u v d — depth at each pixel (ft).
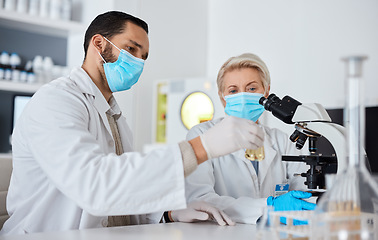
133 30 5.57
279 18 14.38
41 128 4.25
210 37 16.88
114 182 3.76
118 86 5.63
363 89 2.79
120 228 4.00
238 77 6.43
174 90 14.30
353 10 12.36
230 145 3.84
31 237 3.44
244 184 6.38
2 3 11.76
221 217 4.52
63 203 4.68
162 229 3.96
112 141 5.35
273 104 4.78
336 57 12.66
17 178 4.87
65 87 4.81
